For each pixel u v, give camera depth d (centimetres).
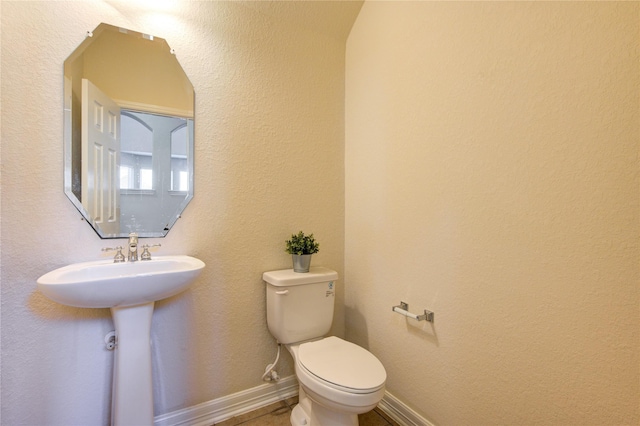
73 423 131
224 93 163
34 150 125
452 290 132
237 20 166
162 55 149
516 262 108
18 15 123
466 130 126
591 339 90
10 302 122
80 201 133
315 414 132
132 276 111
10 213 122
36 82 125
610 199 86
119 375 122
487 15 117
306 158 188
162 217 148
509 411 111
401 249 159
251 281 170
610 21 86
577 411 93
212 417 159
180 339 152
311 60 189
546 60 100
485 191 118
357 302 191
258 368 172
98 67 137
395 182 163
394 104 163
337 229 199
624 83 83
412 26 151
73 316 131
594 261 89
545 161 100
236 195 166
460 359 128
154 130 148
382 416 164
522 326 107
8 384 122
